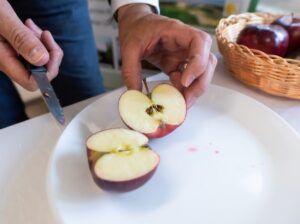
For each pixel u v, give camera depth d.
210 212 0.22
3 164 0.25
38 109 0.62
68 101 0.49
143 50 0.29
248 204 0.22
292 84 0.30
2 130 0.29
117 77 0.75
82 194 0.22
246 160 0.25
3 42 0.26
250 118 0.29
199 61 0.26
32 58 0.23
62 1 0.42
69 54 0.46
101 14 0.63
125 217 0.21
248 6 0.53
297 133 0.26
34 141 0.28
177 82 0.29
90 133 0.27
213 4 0.55
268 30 0.34
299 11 0.53
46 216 0.22
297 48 0.36
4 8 0.25
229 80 0.36
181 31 0.27
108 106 0.30
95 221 0.21
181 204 0.22
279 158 0.25
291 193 0.22
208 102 0.31
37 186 0.24
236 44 0.33
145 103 0.27
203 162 0.25
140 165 0.21
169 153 0.26
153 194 0.23
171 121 0.26
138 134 0.23
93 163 0.21
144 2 0.34
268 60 0.30
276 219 0.21
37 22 0.43
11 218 0.21
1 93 0.42
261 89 0.33
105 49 0.70
